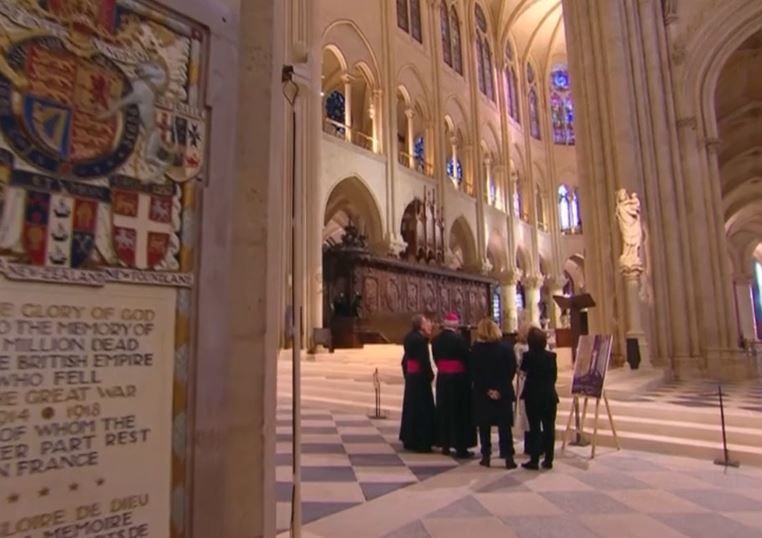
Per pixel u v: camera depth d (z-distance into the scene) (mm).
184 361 1663
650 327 11570
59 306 1382
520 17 33438
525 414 5219
